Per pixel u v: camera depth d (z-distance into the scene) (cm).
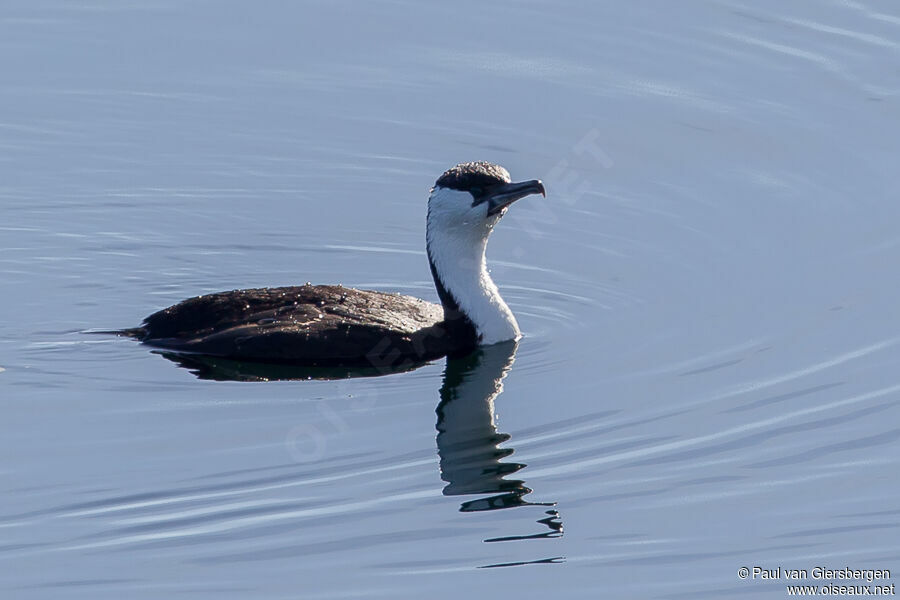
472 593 1206
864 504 1336
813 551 1270
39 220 1970
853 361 1608
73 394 1514
